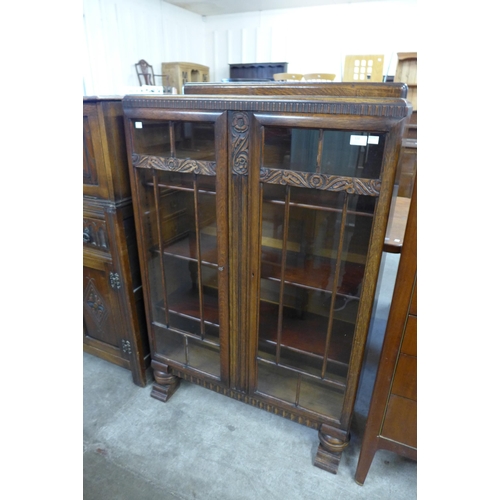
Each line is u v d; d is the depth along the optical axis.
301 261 1.07
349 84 1.00
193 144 1.02
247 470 1.16
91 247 1.32
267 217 1.01
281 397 1.20
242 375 1.24
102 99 1.07
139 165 1.11
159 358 1.40
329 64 4.27
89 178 1.20
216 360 1.35
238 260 1.07
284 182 0.91
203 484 1.12
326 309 1.11
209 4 4.05
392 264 2.65
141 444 1.25
